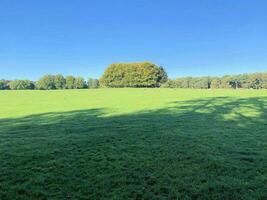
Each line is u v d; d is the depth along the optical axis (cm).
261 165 902
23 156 1009
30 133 1466
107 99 3931
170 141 1230
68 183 766
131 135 1365
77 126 1662
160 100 3597
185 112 2303
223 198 682
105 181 776
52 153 1048
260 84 10475
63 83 11019
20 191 721
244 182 765
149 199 678
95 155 1019
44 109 2791
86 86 11388
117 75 10412
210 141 1229
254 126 1617
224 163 920
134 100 3666
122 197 686
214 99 3572
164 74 10775
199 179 787
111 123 1755
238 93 4866
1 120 2059
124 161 944
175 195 695
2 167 892
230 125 1655
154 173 831
